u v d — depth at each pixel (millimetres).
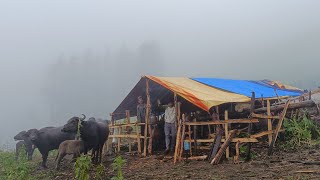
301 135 14344
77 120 12578
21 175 10953
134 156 14609
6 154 16266
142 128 16094
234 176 9562
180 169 11172
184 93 13406
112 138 16875
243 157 12305
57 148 14180
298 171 9461
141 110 15406
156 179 9938
